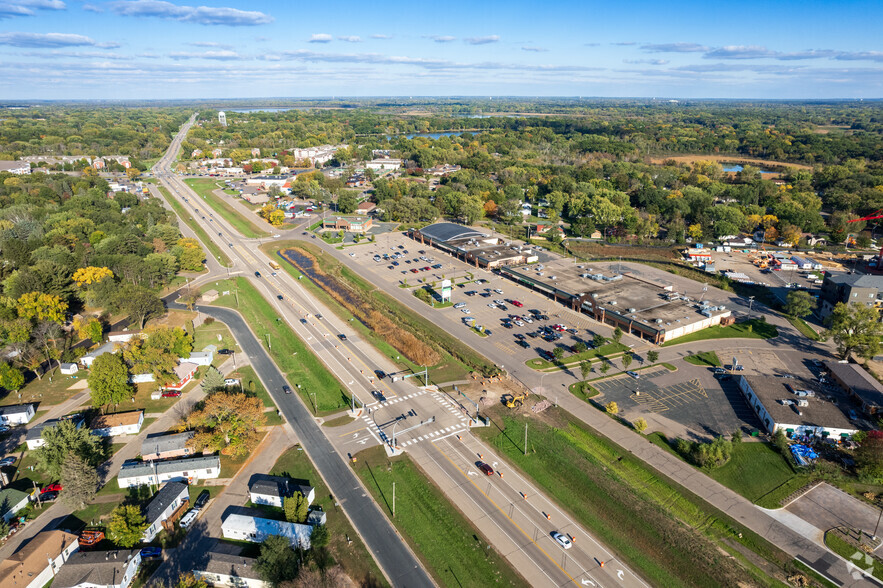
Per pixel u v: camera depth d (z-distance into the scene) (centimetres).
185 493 10500
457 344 17088
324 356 16450
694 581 8681
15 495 10306
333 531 9712
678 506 10225
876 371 15300
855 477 11025
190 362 15575
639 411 13400
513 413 13338
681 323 17600
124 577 8556
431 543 9500
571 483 10931
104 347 16738
